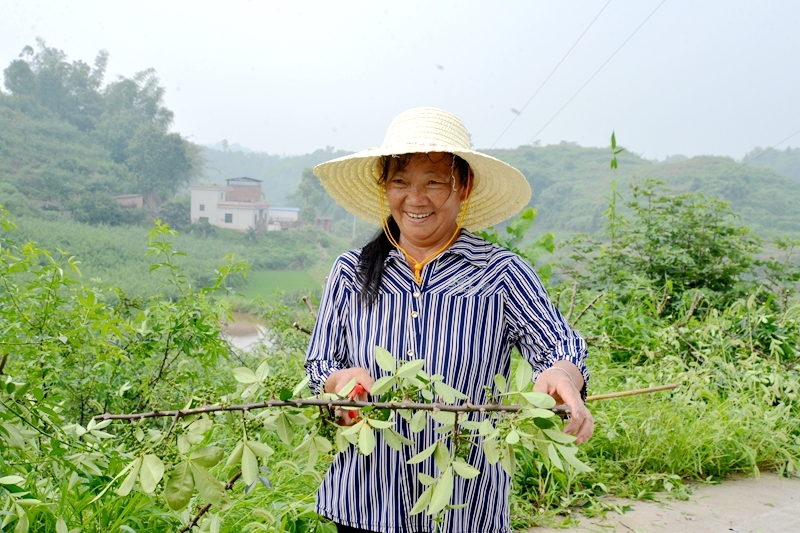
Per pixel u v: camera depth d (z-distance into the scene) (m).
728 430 4.36
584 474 3.82
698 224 8.07
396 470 1.87
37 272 3.36
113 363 3.64
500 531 1.94
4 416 2.02
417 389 1.77
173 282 4.18
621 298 7.20
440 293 1.88
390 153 1.82
